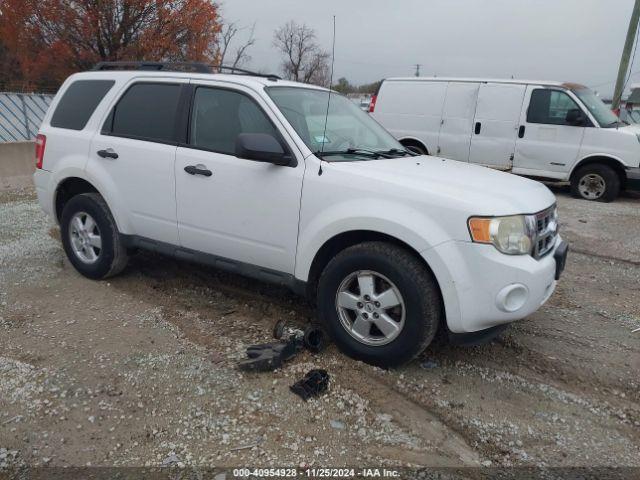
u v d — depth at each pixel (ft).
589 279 18.26
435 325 10.94
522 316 10.76
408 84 37.40
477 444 9.47
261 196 12.40
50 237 20.67
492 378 11.59
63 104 16.81
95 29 57.93
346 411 10.16
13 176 34.09
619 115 40.32
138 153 14.44
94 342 12.50
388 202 10.92
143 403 10.25
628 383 11.62
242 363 11.24
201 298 15.24
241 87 13.08
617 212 29.35
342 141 13.24
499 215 10.38
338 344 12.01
